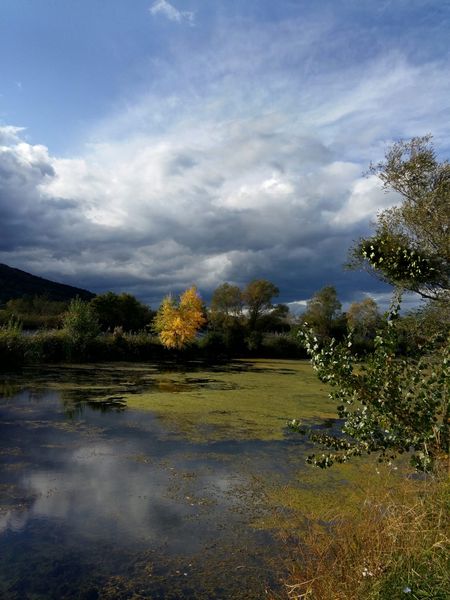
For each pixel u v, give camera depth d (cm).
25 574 446
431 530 331
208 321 4312
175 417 1151
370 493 476
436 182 1112
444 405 419
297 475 741
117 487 671
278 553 493
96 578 443
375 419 434
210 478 721
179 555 488
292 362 3133
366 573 331
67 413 1150
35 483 676
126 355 2800
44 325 3297
